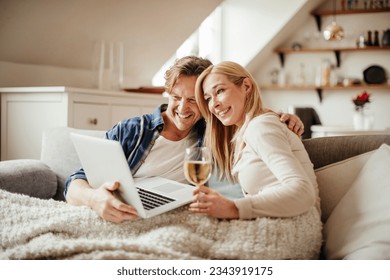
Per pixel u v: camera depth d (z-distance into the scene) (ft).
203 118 5.73
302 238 3.98
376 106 18.22
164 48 13.87
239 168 4.60
